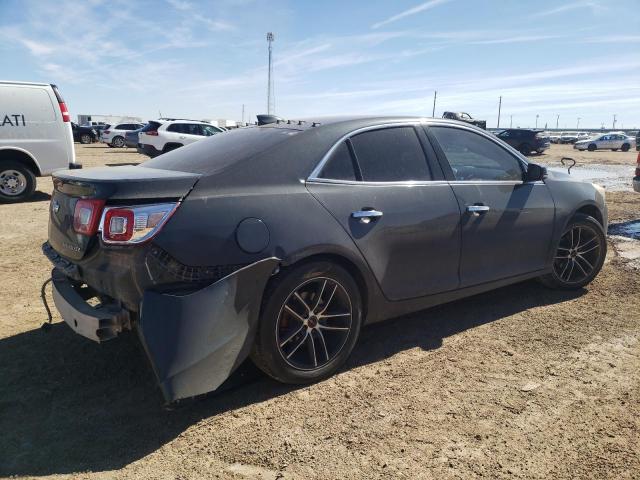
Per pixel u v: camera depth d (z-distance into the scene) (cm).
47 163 980
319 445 246
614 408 274
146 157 2209
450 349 348
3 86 925
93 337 252
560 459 234
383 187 325
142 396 290
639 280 490
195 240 253
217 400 286
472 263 371
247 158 290
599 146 4066
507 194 390
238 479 223
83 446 245
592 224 454
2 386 297
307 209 289
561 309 420
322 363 304
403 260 331
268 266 268
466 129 391
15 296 444
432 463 232
